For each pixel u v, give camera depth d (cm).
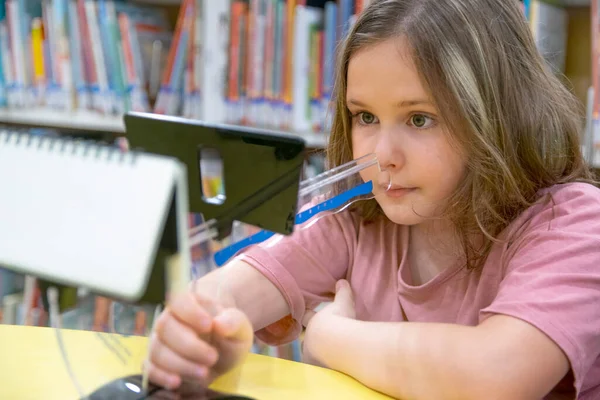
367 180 72
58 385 57
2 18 172
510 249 79
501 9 81
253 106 156
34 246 48
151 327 54
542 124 84
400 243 93
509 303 66
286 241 90
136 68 168
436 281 86
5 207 49
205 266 60
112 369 57
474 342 62
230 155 55
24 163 49
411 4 76
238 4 154
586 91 159
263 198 55
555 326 62
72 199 47
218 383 56
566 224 75
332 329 72
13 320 126
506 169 78
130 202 45
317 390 62
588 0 156
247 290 80
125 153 46
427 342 64
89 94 167
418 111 74
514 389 60
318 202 68
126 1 192
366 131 79
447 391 62
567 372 64
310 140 152
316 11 154
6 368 61
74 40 165
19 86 172
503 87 79
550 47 146
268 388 62
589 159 124
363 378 66
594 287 67
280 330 86
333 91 94
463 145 75
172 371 53
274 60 154
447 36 74
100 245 45
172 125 56
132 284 44
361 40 76
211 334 55
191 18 160
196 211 56
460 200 78
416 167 75
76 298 51
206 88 157
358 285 92
